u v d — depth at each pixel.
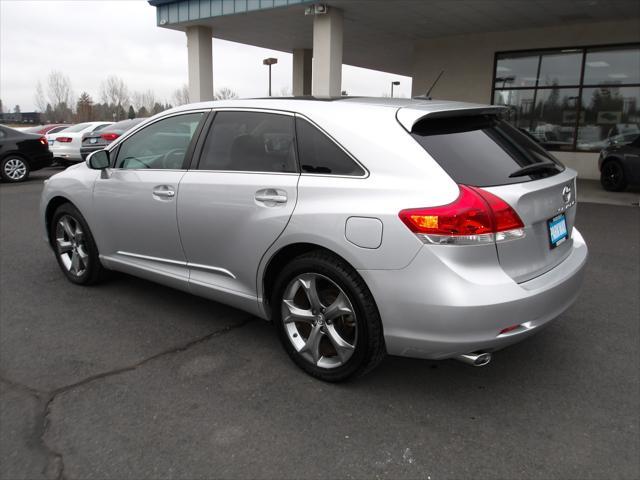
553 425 2.68
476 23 13.26
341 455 2.45
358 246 2.69
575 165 13.87
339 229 2.75
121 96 71.31
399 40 15.89
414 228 2.53
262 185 3.13
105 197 4.14
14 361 3.33
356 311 2.79
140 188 3.86
